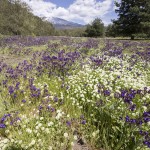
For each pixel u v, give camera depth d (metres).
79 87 5.64
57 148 3.62
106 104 4.47
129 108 4.14
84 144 3.87
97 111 4.55
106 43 18.09
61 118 4.48
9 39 20.45
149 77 7.65
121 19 39.84
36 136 3.74
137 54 12.34
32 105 5.19
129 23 39.31
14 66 9.30
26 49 14.93
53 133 3.87
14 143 3.62
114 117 4.09
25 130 3.91
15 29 41.53
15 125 4.13
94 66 8.11
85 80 6.35
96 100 4.93
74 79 6.64
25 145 3.55
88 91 5.54
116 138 3.77
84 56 10.67
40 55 12.18
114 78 6.41
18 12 47.00
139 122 3.59
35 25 51.16
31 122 4.20
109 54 11.73
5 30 39.84
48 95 5.29
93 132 3.91
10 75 7.12
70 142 3.74
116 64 9.30
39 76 7.29
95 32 74.12
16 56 12.65
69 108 4.95
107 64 8.82
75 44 16.56
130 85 5.98
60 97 5.37
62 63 8.16
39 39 22.22
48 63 8.62
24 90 5.93
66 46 15.91
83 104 5.08
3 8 44.47
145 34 36.50
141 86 5.89
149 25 34.84
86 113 4.74
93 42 18.72
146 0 37.50
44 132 3.88
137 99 4.96
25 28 44.97
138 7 38.00
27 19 47.53
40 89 5.99
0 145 3.55
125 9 39.78
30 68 8.16
